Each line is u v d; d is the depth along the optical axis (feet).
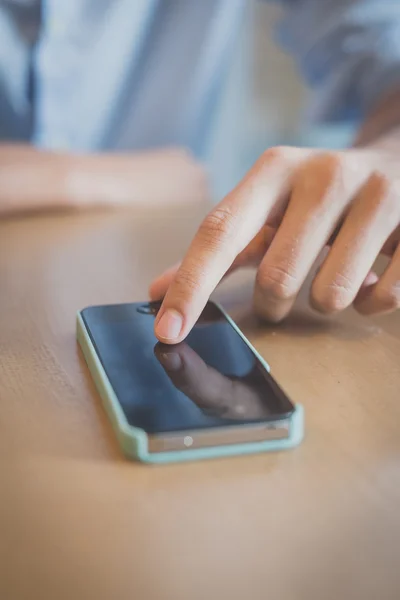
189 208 2.54
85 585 1.12
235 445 1.30
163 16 3.61
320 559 1.15
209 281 1.52
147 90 3.79
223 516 1.21
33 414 1.39
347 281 1.63
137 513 1.21
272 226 1.71
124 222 2.35
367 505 1.23
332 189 1.61
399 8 2.99
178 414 1.31
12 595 1.11
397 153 1.79
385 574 1.14
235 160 5.20
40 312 1.72
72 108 3.48
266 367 1.44
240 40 4.77
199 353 1.47
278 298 1.62
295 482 1.26
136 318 1.59
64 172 2.57
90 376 1.49
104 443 1.33
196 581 1.13
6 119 3.26
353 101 3.09
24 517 1.21
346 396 1.45
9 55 3.04
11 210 2.38
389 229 1.65
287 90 5.00
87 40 3.36
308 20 3.33
